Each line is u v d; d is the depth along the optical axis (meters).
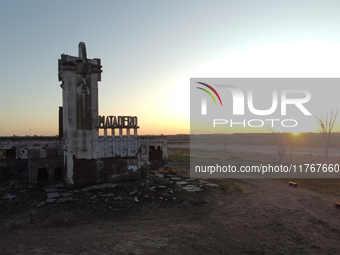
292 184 19.97
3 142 20.97
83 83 17.80
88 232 10.39
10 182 18.95
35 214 12.34
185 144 89.19
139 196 15.48
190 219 12.43
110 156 19.02
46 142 22.55
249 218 12.72
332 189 18.92
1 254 8.01
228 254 8.86
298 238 10.39
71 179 17.23
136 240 9.67
